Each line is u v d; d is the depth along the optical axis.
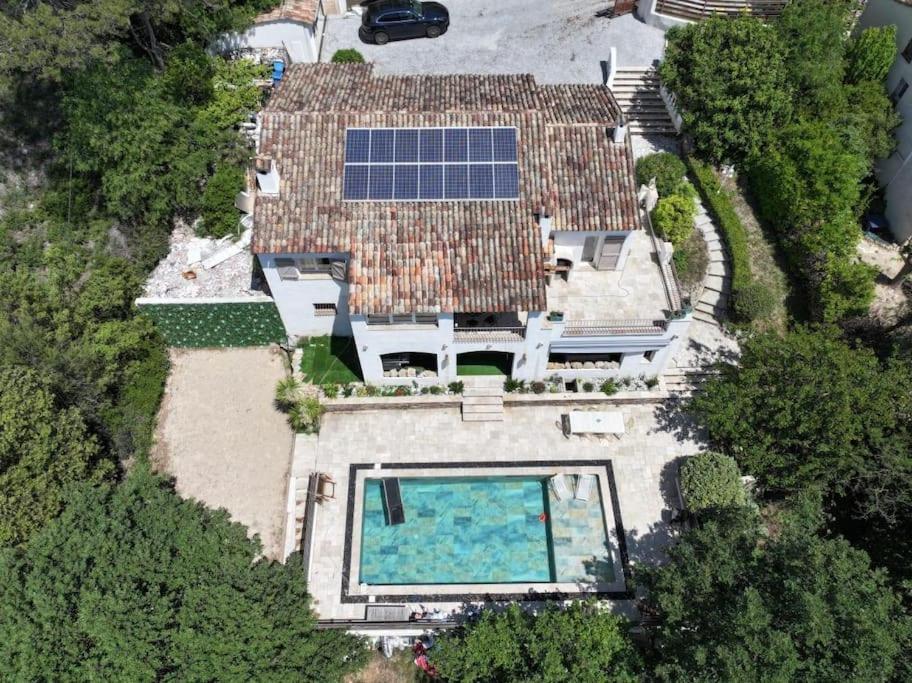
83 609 19.23
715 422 27.14
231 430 31.61
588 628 21.92
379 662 26.02
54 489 24.06
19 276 29.50
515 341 29.20
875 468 25.67
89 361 28.67
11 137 38.56
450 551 28.11
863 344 31.80
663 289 30.64
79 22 31.25
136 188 33.56
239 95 36.91
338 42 43.72
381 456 30.34
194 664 19.75
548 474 29.83
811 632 18.27
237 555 22.28
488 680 22.06
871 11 40.25
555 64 41.47
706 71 34.72
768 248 35.31
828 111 36.88
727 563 21.42
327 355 33.25
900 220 37.31
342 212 27.95
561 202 28.05
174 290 33.22
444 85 32.38
